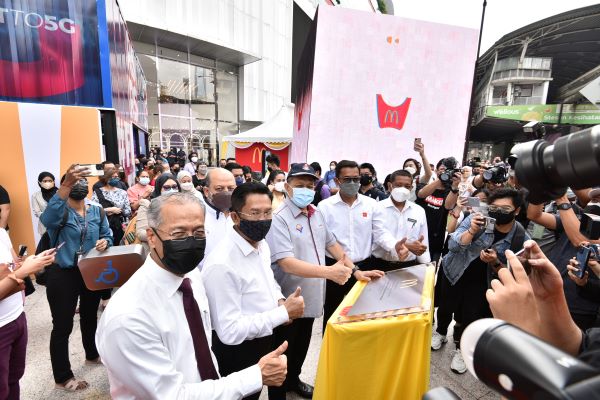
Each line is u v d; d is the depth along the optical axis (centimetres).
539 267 80
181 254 112
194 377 120
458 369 260
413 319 142
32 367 261
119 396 111
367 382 143
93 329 263
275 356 128
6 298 171
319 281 224
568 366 34
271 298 172
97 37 527
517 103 2864
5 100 480
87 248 245
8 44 475
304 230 218
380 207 289
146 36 1723
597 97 752
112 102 552
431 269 209
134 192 536
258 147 1479
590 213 174
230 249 157
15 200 456
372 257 290
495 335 43
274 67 2444
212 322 153
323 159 713
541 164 57
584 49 2473
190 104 2042
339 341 140
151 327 107
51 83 505
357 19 688
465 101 759
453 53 738
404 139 743
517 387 36
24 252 203
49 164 475
